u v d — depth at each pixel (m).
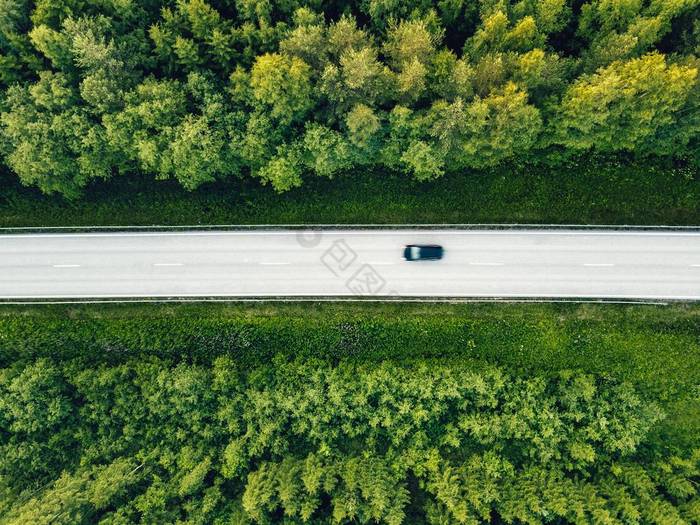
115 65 40.72
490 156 45.72
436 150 43.47
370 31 45.34
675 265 48.34
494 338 49.22
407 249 48.00
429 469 47.44
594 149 48.94
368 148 43.97
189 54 41.44
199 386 47.66
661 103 41.25
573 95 41.31
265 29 41.16
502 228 48.69
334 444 49.28
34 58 42.16
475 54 42.75
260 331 49.16
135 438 49.69
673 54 42.88
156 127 41.75
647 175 48.72
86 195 49.03
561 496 45.03
